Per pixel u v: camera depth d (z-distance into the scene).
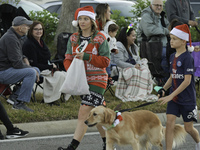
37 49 16.14
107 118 9.32
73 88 9.98
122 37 17.83
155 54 18.30
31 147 11.62
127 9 29.31
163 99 9.98
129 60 17.83
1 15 18.17
